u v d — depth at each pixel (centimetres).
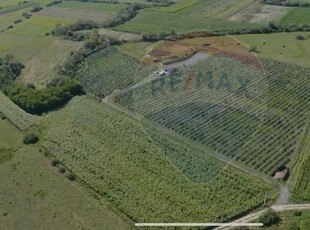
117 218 6794
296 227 6072
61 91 10519
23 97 10575
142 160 7425
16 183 7862
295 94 8300
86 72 11231
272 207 6562
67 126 9375
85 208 7069
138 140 7731
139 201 6931
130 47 10912
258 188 6762
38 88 11412
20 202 7350
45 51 14012
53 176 7975
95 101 9969
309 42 11894
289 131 7544
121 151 7869
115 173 7581
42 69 12744
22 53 14088
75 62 12012
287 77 8550
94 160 8075
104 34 13950
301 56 10581
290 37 12369
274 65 8581
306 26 13112
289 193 6788
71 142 8788
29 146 9012
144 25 14362
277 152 7306
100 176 7675
